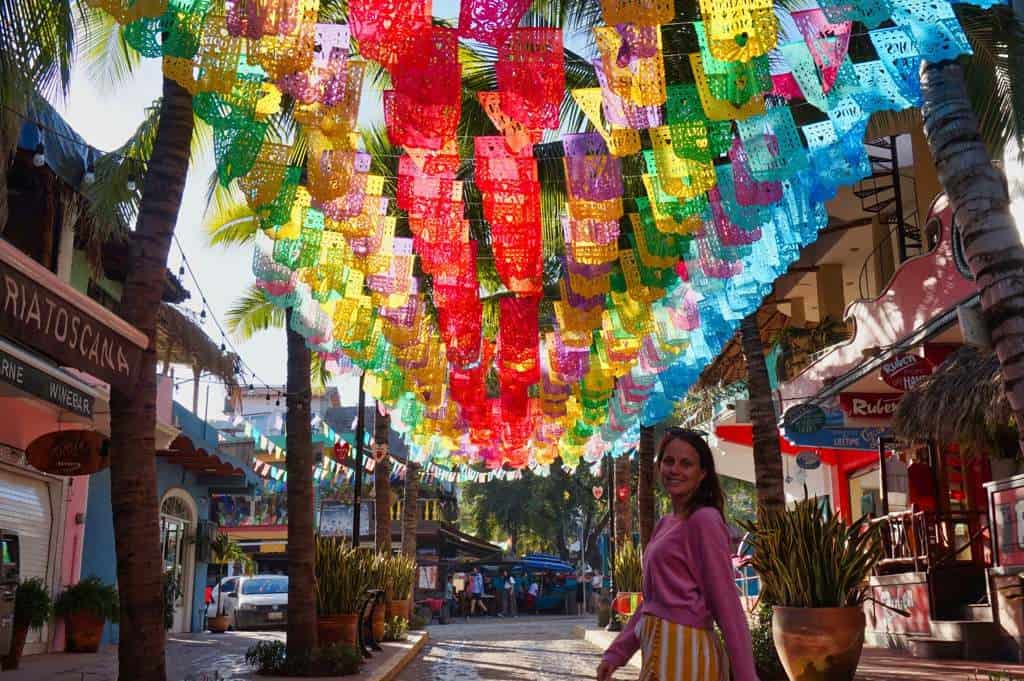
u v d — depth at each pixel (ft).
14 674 37.29
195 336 63.00
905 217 66.39
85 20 33.88
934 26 18.61
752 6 17.20
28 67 25.05
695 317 35.27
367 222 24.48
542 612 150.82
